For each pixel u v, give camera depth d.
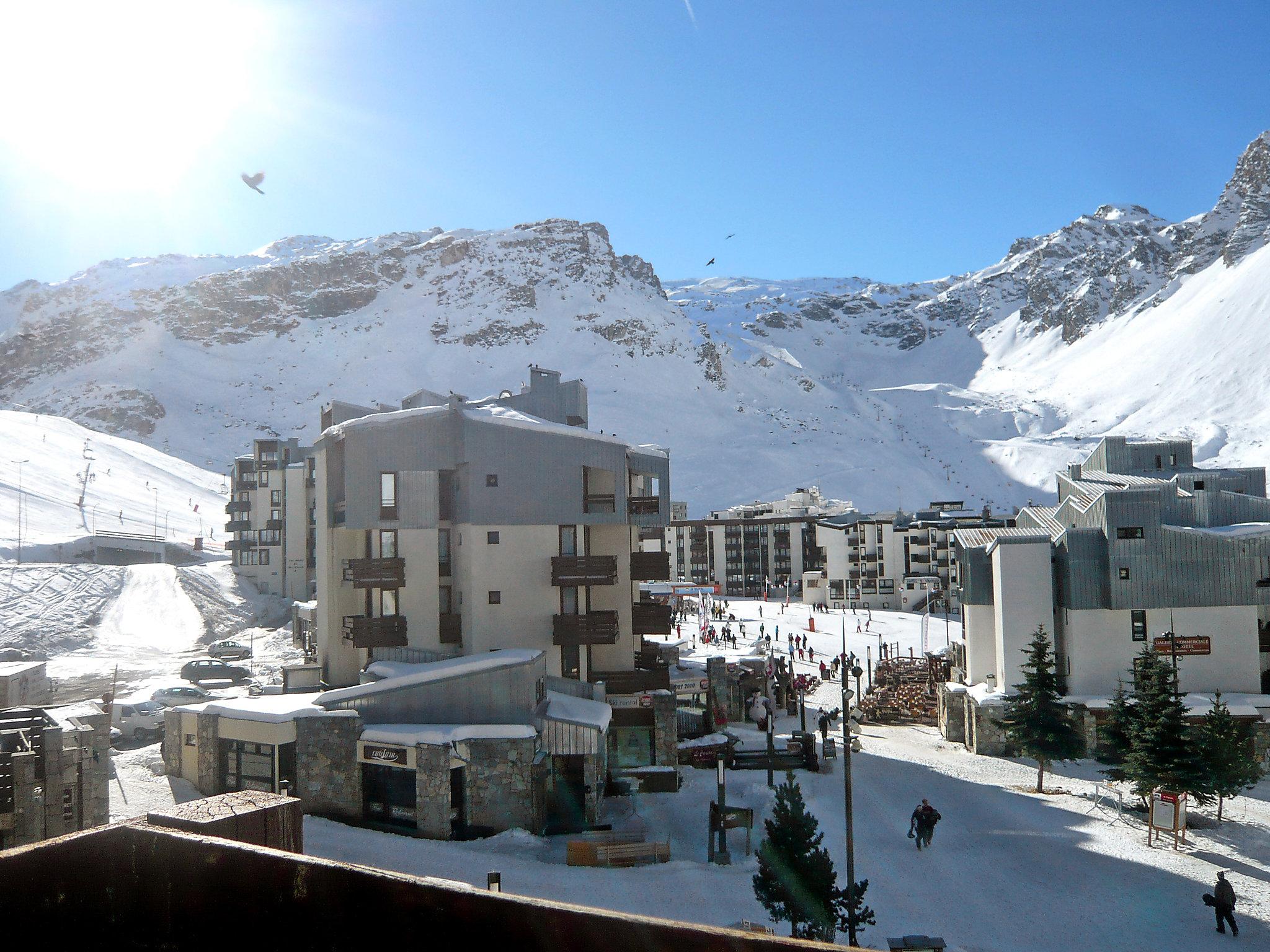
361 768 35.41
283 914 4.41
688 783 42.94
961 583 59.66
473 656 39.12
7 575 97.06
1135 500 53.28
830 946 3.59
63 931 4.66
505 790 34.38
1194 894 31.45
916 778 46.31
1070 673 53.72
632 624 48.00
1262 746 49.69
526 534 44.16
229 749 36.72
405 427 44.44
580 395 58.75
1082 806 42.16
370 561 43.78
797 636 106.50
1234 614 53.00
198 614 95.44
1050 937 27.78
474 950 3.96
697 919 26.94
